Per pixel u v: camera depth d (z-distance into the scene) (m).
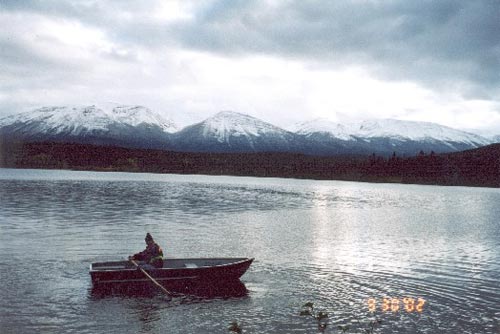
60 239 34.22
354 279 24.47
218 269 22.69
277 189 120.69
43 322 17.42
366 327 17.66
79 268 25.38
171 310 19.03
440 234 43.81
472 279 25.11
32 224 41.62
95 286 21.44
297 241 36.50
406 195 114.75
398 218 58.59
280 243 35.25
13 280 22.61
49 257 27.98
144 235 37.09
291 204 74.44
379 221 54.19
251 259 23.55
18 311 18.45
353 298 21.11
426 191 140.88
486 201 98.69
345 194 109.62
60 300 19.88
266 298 20.80
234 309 19.28
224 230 41.44
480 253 33.44
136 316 18.28
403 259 30.30
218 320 18.03
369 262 28.97
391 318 18.64
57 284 22.16
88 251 30.12
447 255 32.28
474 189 167.75
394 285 23.47
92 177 153.62
